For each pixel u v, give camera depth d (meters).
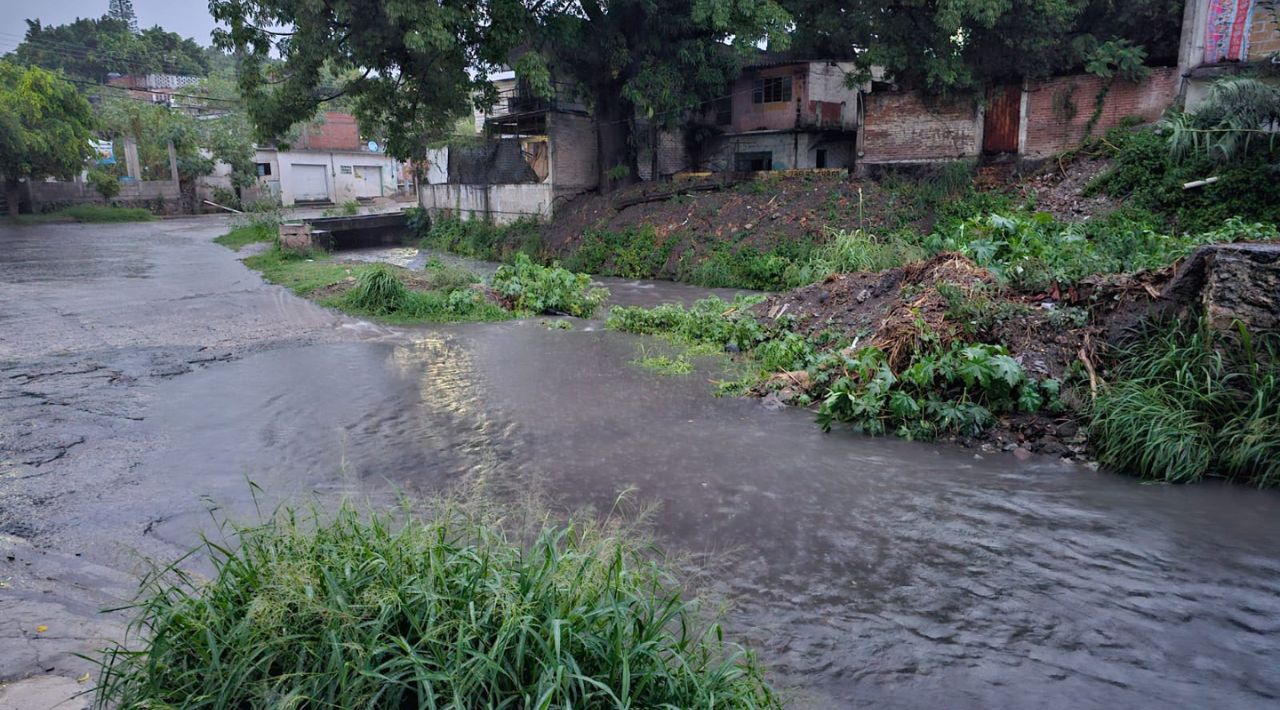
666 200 22.78
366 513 5.21
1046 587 4.46
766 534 5.08
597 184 27.25
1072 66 18.56
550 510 5.25
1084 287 7.86
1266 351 6.29
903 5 18.38
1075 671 3.69
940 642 3.91
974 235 11.27
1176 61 18.47
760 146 26.70
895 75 20.92
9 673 3.30
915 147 20.53
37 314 12.93
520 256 15.86
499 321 13.11
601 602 2.96
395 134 22.23
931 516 5.40
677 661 2.99
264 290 15.84
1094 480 6.09
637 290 18.41
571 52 21.69
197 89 52.56
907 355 7.91
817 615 4.14
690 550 4.83
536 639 2.69
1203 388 6.38
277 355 10.27
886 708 3.39
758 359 10.03
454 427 7.30
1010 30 17.73
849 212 18.97
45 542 4.83
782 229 19.30
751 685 2.99
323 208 44.59
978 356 7.19
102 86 49.12
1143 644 3.91
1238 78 14.26
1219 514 5.45
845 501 5.64
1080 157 17.89
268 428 7.22
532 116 26.36
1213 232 12.05
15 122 31.81
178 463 6.27
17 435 6.89
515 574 3.04
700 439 6.98
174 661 2.77
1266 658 3.79
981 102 19.20
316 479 5.95
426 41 17.52
